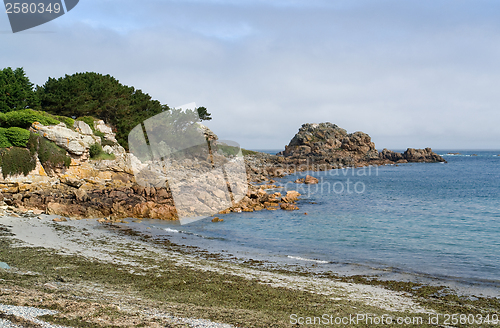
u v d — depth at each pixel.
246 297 10.99
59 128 37.03
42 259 13.55
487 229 26.48
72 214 24.58
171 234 21.16
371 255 18.31
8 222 20.70
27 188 31.47
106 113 55.31
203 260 15.83
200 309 9.24
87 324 6.33
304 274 14.52
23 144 33.78
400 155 146.50
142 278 12.23
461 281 13.98
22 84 54.56
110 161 40.16
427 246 20.64
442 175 90.88
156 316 7.64
